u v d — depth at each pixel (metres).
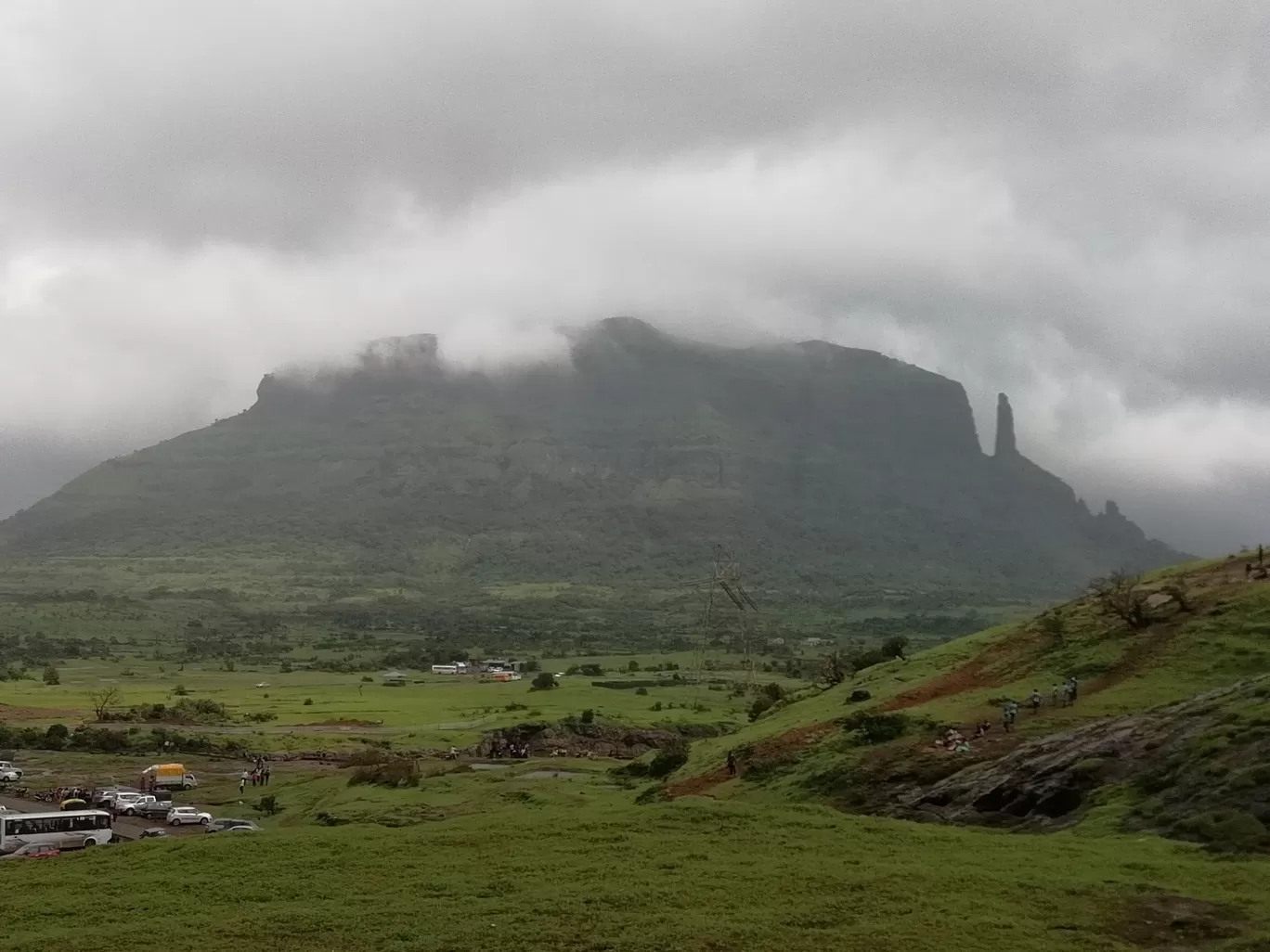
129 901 29.20
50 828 56.47
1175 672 57.41
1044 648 71.06
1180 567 81.00
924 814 44.69
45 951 24.75
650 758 82.69
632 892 28.00
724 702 145.12
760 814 38.41
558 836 35.62
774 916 25.89
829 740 61.88
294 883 30.42
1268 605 62.50
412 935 25.03
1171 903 26.03
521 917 26.19
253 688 173.00
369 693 165.62
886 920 25.50
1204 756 37.91
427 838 35.81
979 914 25.72
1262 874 28.05
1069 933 24.22
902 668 82.44
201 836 39.09
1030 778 42.59
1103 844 33.00
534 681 169.25
